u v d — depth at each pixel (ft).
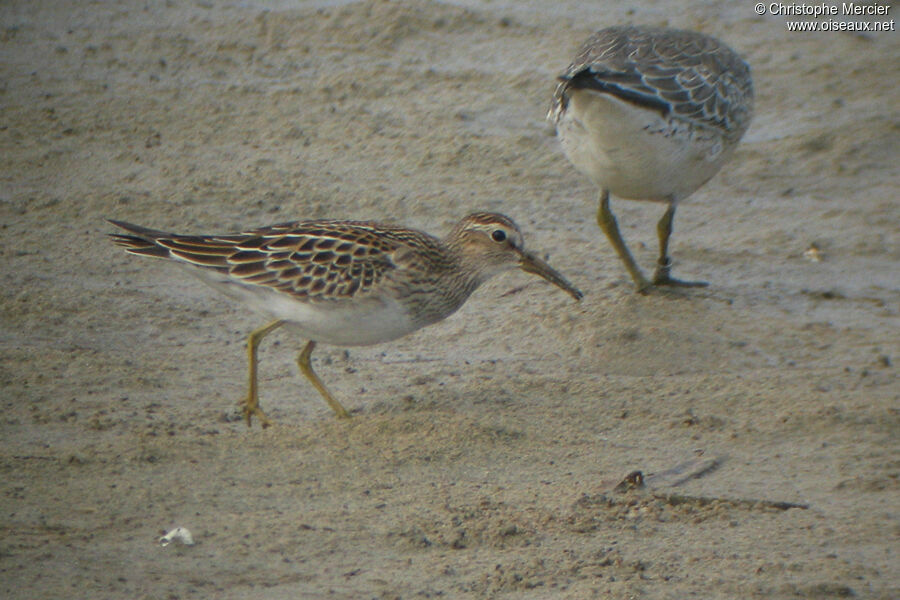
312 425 36.99
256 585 27.35
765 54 71.56
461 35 76.69
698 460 35.09
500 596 27.20
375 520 30.66
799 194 57.72
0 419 36.63
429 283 38.50
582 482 33.40
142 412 37.76
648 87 44.14
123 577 27.40
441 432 36.04
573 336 44.96
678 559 29.12
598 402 39.40
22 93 68.33
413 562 28.63
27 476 32.63
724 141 47.60
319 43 76.43
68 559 28.12
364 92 69.51
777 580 28.04
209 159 60.80
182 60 74.08
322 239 37.76
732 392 39.78
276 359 42.98
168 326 45.01
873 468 34.40
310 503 31.65
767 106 65.82
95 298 46.75
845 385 40.47
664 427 37.50
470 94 69.00
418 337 45.55
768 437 36.70
